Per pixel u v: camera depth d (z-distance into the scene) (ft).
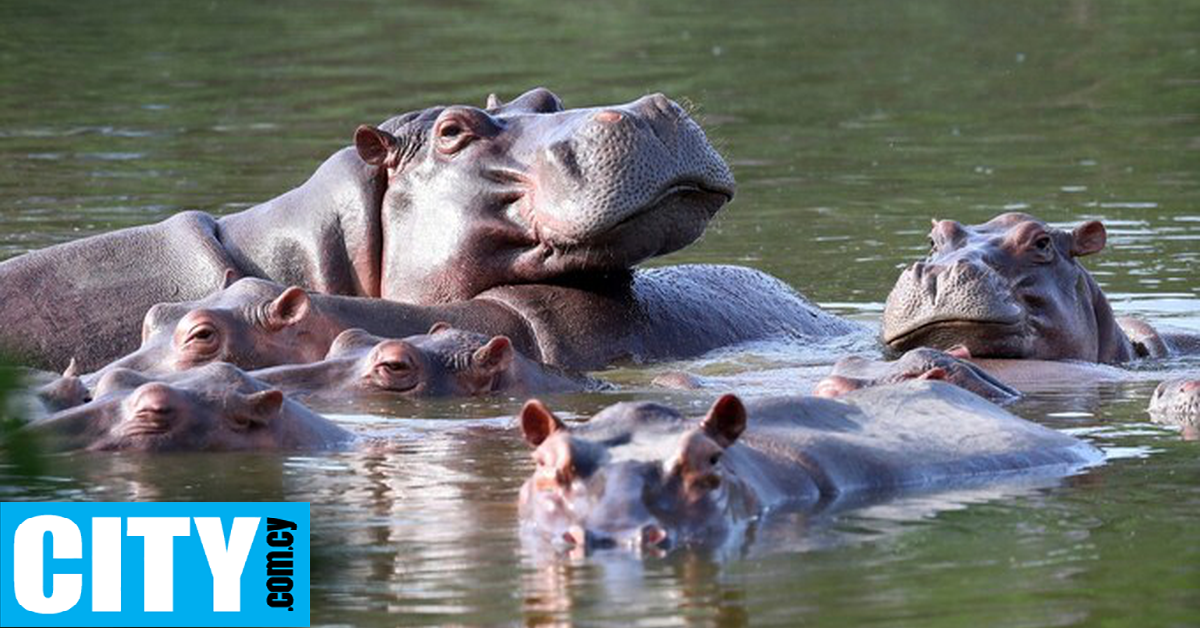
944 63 193.16
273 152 136.77
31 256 80.89
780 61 193.88
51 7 235.20
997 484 50.21
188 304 70.49
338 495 49.24
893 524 45.44
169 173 126.72
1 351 29.91
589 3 244.83
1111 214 114.73
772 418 51.88
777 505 46.98
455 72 182.60
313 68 187.01
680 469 43.86
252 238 81.35
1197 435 57.52
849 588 40.01
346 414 61.93
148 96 167.53
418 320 73.77
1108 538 44.21
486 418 61.31
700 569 41.34
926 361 63.36
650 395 65.98
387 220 79.36
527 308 75.92
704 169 73.31
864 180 129.08
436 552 43.27
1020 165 134.41
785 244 106.52
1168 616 37.93
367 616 38.75
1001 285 74.90
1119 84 176.55
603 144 72.38
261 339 69.21
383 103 162.71
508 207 76.43
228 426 55.57
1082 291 79.00
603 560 42.16
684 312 79.20
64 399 57.98
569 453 43.96
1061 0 243.60
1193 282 96.32
